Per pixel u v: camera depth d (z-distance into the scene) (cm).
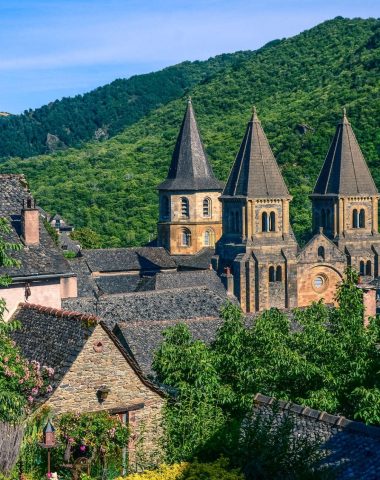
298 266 10475
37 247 4194
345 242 10719
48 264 4138
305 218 13562
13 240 4159
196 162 11600
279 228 10419
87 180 19062
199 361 3478
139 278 10812
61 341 3359
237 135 19412
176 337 3788
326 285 10619
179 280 9394
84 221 16862
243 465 2739
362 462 2722
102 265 10731
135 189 18038
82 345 3238
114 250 11000
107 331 3275
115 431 3116
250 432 2809
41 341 3453
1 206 4319
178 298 6003
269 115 19962
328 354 3662
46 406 3134
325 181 10925
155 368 3650
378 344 3834
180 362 3522
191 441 3091
